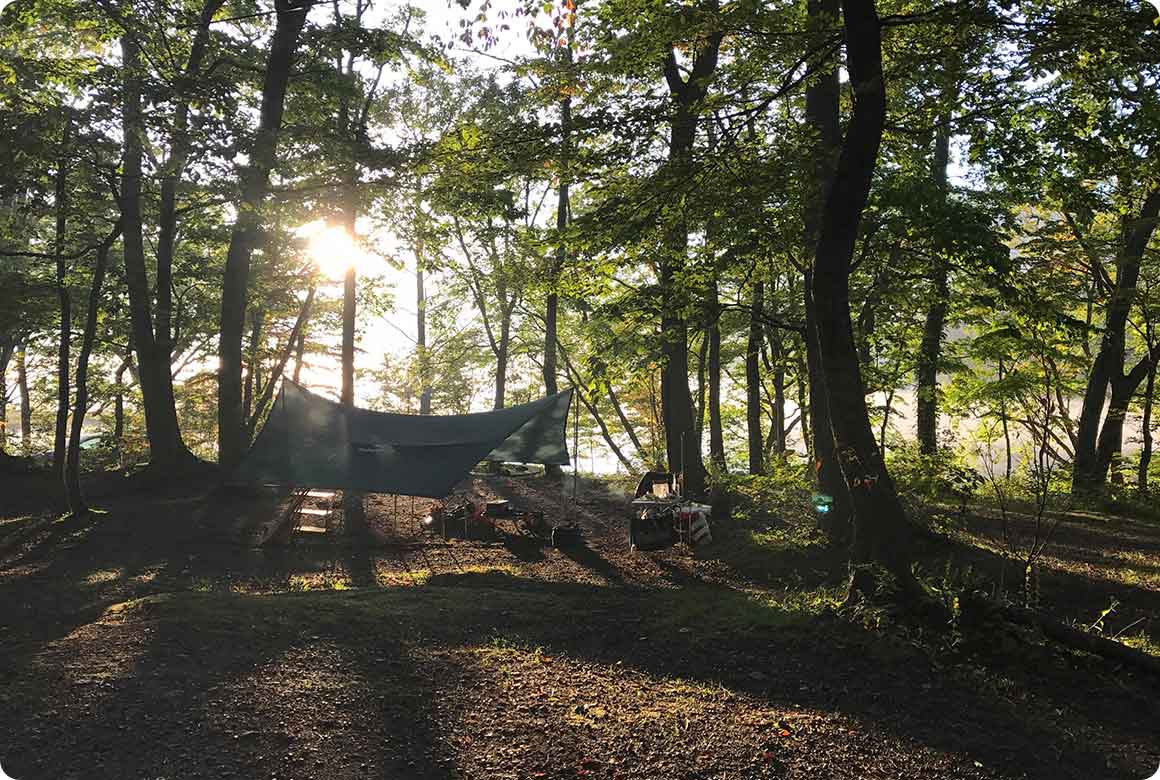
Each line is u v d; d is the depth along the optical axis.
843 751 5.17
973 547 10.77
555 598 9.96
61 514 16.03
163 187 17.39
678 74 13.40
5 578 11.15
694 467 16.05
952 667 6.68
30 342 23.11
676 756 5.09
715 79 11.01
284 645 7.23
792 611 8.38
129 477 19.67
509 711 5.86
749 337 21.48
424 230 18.64
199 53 15.93
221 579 11.64
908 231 10.54
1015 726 5.61
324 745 5.16
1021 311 10.02
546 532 16.39
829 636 7.44
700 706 5.97
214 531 15.15
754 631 7.85
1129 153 9.61
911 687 6.30
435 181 12.65
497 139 10.69
